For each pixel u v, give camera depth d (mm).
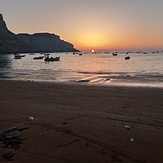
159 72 33156
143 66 49062
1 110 8828
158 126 6855
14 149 5211
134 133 6246
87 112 8516
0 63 65562
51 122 7250
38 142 5617
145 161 4656
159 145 5441
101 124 7031
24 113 8383
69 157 4840
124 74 29797
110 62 70812
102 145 5441
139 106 9508
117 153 5023
